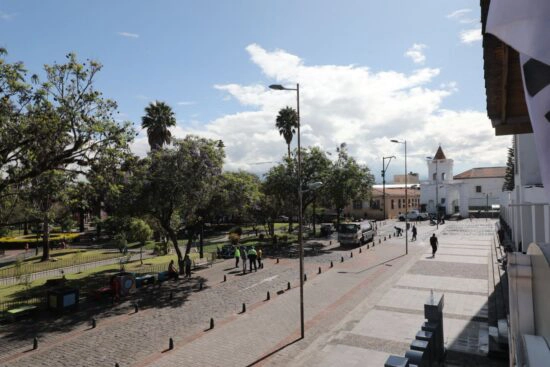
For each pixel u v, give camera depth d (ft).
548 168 9.14
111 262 91.04
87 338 40.91
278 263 82.74
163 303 53.78
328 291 57.67
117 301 55.31
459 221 183.73
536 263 14.01
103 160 48.75
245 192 90.38
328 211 224.74
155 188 67.72
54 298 49.98
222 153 74.18
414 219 191.21
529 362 10.75
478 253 84.99
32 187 47.83
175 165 67.87
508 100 21.11
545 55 8.48
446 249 92.99
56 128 43.80
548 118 9.20
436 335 30.12
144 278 64.90
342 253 94.73
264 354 35.55
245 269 73.92
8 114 40.93
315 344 37.27
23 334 42.47
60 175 48.78
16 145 42.16
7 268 84.84
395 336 38.27
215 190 75.36
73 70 45.29
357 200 124.98
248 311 48.80
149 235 104.68
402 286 57.62
